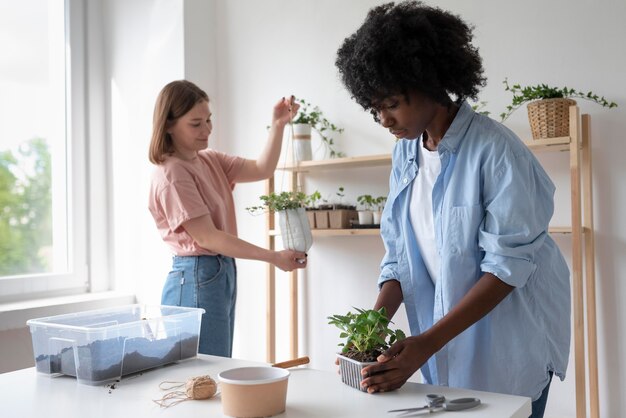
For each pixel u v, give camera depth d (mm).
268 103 3193
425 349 1152
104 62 3322
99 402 1119
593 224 2307
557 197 2402
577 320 2137
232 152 3312
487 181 1287
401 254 1518
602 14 2309
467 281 1328
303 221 2273
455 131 1337
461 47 1271
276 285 3152
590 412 2225
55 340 1311
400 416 1002
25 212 3012
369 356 1163
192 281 2127
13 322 2596
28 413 1057
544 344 1325
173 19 3170
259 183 3215
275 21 3166
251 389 1006
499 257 1224
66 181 3207
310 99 3053
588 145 2244
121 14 3299
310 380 1239
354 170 2908
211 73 3307
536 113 2227
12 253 2945
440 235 1378
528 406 1080
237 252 2088
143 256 3223
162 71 3195
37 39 3074
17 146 2979
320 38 3025
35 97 3062
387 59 1217
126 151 3273
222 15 3326
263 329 3201
